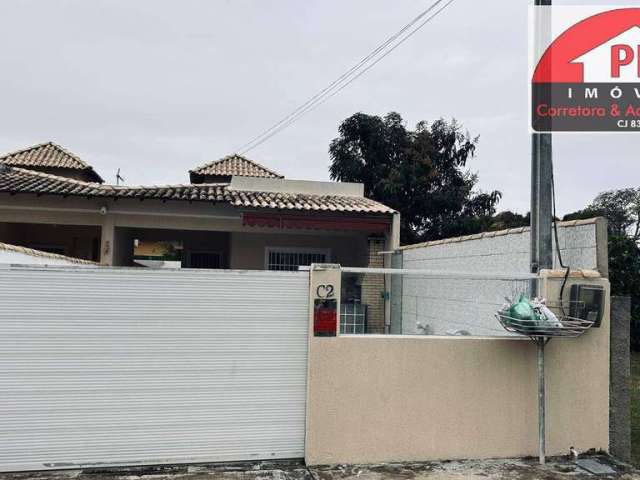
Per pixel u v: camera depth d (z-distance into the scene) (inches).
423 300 375.2
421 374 213.5
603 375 225.8
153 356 198.1
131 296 197.3
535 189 232.7
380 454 209.3
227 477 188.5
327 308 207.9
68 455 190.5
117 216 480.1
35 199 464.4
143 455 195.9
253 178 565.9
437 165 913.5
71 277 193.2
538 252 228.5
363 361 209.5
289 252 552.1
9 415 186.5
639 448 249.3
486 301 274.8
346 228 482.0
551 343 223.1
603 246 220.7
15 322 188.4
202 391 201.0
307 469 199.6
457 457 214.5
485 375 218.1
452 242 333.4
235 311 204.8
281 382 206.8
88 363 193.2
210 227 495.5
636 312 531.8
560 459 217.6
